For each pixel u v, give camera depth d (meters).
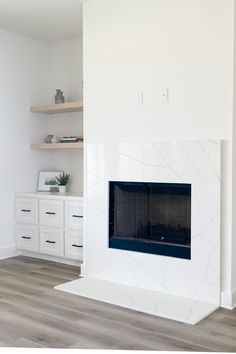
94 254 3.69
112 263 3.56
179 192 3.20
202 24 3.02
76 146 4.25
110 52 3.54
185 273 3.14
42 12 3.91
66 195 4.25
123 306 2.97
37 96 4.85
